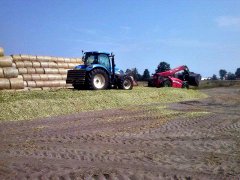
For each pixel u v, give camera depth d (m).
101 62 17.47
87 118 9.88
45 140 6.56
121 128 8.11
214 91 26.47
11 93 13.28
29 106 10.87
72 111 11.59
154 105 13.94
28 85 18.39
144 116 10.30
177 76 24.62
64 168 4.66
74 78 16.84
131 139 6.83
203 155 5.62
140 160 5.22
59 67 20.52
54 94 13.36
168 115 10.54
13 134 7.19
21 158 5.16
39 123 8.90
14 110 10.30
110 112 11.45
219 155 5.63
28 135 7.08
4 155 5.32
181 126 8.51
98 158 5.28
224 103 15.23
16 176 4.25
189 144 6.44
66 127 8.20
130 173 4.52
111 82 17.77
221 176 4.50
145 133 7.52
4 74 15.30
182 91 19.14
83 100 12.87
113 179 4.27
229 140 6.85
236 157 5.51
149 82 23.72
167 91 17.95
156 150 5.92
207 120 9.56
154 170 4.70
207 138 7.04
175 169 4.78
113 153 5.63
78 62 21.81
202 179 4.36
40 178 4.20
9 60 15.69
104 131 7.68
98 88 17.03
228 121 9.41
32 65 19.36
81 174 4.40
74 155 5.43
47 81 19.44
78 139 6.73
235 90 28.12
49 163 4.90
